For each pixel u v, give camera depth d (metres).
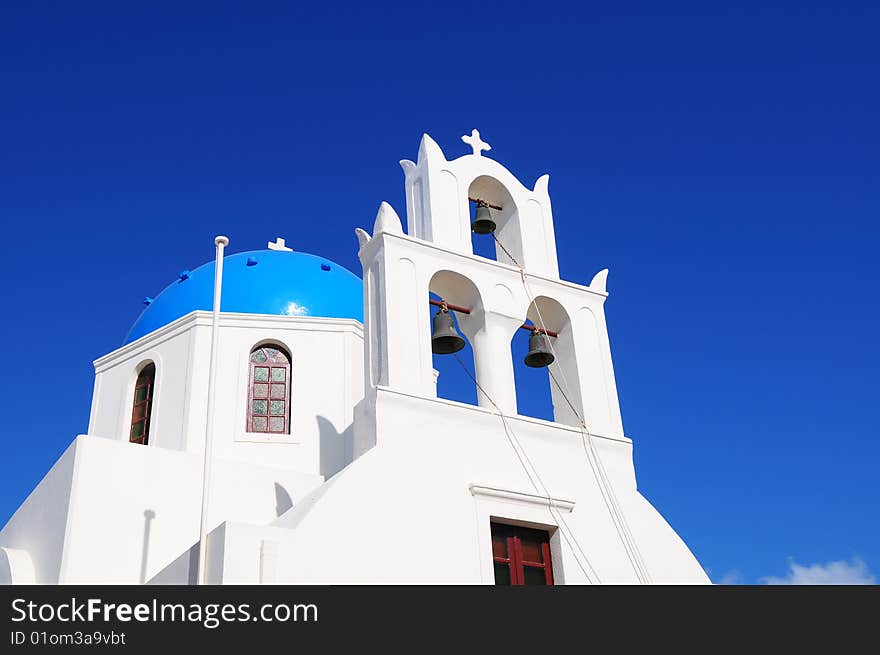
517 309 15.29
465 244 15.61
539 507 13.62
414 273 14.61
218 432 17.97
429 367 13.98
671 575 14.09
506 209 16.83
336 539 11.60
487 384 14.50
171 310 20.28
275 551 11.07
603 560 13.71
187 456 15.79
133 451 15.30
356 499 12.08
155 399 18.69
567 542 13.56
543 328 15.74
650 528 14.45
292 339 19.30
